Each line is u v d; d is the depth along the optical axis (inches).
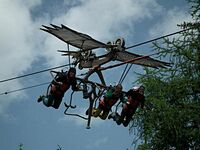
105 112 717.3
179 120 1039.6
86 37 705.0
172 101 1087.6
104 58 745.0
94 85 719.1
